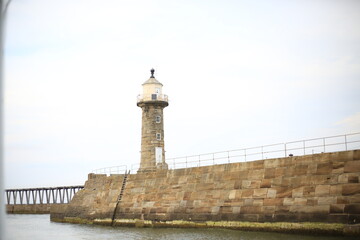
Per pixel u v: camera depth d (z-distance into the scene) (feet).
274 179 123.85
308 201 113.39
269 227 120.16
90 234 150.61
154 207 158.20
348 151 110.93
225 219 132.36
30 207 327.47
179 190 152.15
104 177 192.65
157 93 198.70
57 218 212.43
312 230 110.63
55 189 340.39
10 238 144.56
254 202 126.11
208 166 145.89
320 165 114.93
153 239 128.47
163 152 197.98
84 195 201.57
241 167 134.72
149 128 197.47
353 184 107.14
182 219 145.79
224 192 136.05
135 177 174.81
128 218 167.02
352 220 104.17
